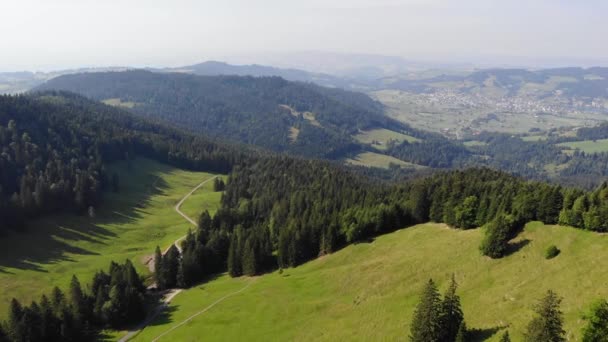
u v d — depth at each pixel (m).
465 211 99.94
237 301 100.12
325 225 121.31
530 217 86.69
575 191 83.50
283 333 79.50
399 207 119.94
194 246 130.25
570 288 61.00
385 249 104.88
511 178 139.38
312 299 90.31
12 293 108.25
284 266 118.19
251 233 126.56
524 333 49.66
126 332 96.94
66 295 109.94
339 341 69.56
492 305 64.12
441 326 56.75
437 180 135.62
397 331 66.12
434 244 96.31
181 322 96.06
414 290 78.44
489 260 78.75
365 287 87.25
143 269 132.00
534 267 70.94
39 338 86.75
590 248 70.44
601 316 44.72
